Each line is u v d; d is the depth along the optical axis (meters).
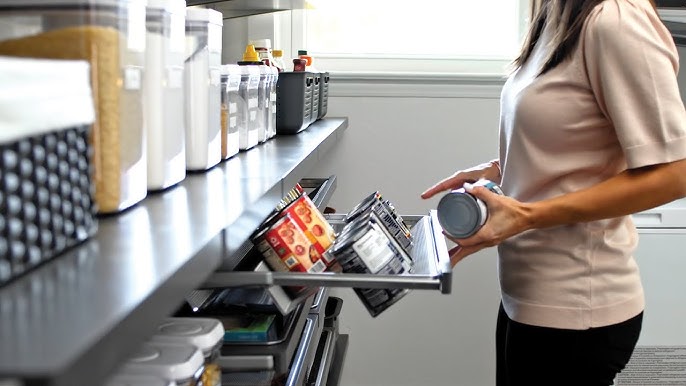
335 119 2.77
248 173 1.37
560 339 1.48
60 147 0.75
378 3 3.01
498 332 1.71
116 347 0.54
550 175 1.45
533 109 1.44
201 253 0.78
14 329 0.52
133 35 1.02
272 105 2.05
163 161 1.16
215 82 1.43
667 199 1.34
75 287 0.63
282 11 2.89
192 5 2.33
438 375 2.96
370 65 2.99
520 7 2.97
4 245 0.64
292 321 1.21
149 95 1.13
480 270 2.89
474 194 1.37
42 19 0.90
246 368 1.07
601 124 1.41
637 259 2.53
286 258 1.21
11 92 0.63
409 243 1.46
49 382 0.44
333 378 2.07
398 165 2.91
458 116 2.88
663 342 2.55
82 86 0.78
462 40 3.02
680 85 2.88
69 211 0.77
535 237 1.50
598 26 1.34
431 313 2.92
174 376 0.83
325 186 2.24
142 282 0.65
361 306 2.92
